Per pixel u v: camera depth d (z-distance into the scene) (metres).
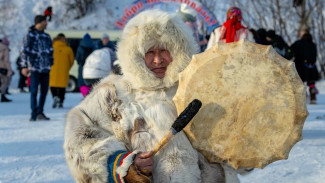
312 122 8.11
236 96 2.08
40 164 5.13
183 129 2.15
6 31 32.16
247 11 25.27
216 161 2.15
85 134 2.27
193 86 2.12
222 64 2.10
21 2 33.47
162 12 2.33
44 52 8.98
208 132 2.12
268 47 2.09
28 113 10.79
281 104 2.06
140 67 2.28
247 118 2.08
